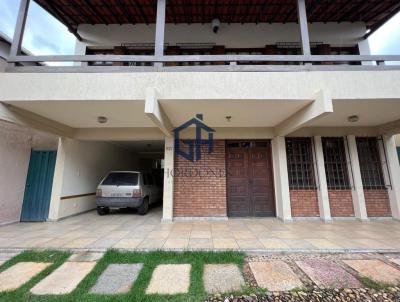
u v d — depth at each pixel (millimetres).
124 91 4066
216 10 6191
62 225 5391
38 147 6383
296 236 4414
